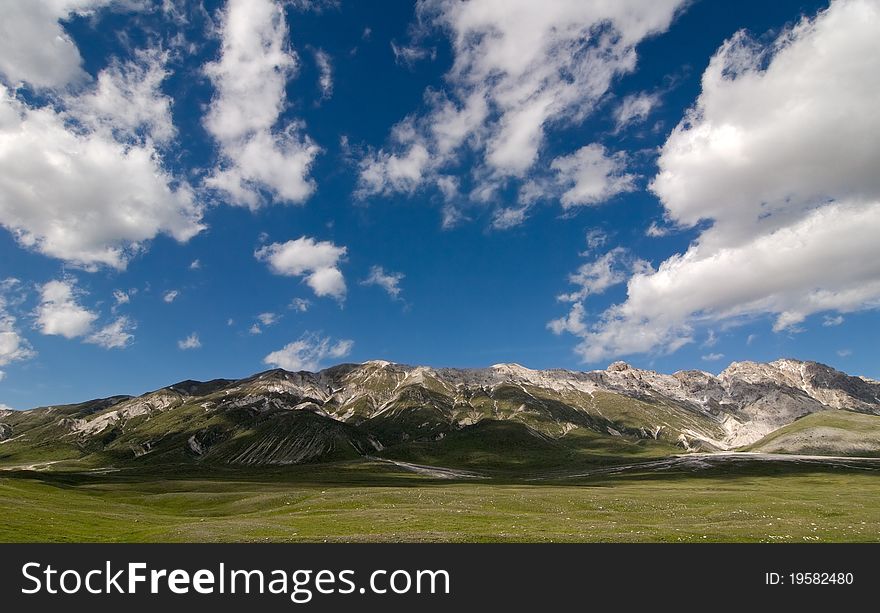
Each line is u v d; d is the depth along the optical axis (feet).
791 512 248.32
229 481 543.39
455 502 283.59
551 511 263.29
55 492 355.36
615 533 185.88
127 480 588.09
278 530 196.75
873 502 291.17
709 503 281.54
